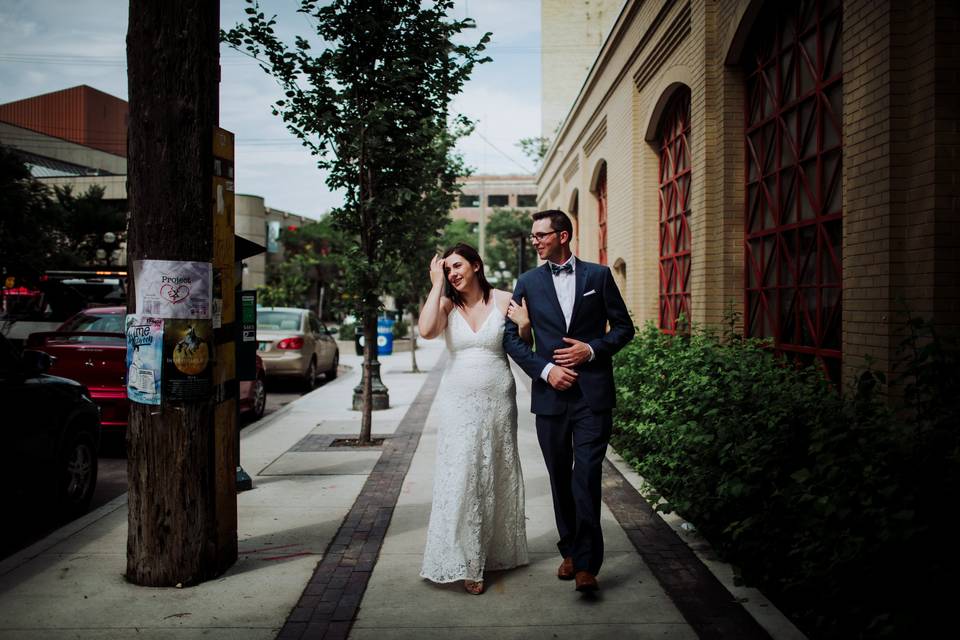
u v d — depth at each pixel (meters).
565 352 3.64
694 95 8.34
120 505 5.44
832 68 5.84
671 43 9.38
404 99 7.49
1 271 18.28
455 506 3.66
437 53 7.28
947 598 2.65
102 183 44.28
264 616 3.40
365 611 3.46
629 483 5.95
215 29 3.84
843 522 3.05
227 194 4.01
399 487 5.96
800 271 6.41
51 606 3.50
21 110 65.25
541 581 3.84
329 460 7.08
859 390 3.37
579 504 3.64
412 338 17.23
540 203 27.47
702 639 3.14
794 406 3.88
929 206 4.41
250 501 5.52
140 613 3.42
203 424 3.80
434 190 10.43
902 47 4.63
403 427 9.14
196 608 3.48
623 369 7.51
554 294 3.82
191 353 3.73
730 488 3.78
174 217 3.67
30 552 4.31
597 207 16.19
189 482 3.77
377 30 7.05
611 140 13.05
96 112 65.88
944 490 2.72
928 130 4.43
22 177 19.58
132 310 3.73
